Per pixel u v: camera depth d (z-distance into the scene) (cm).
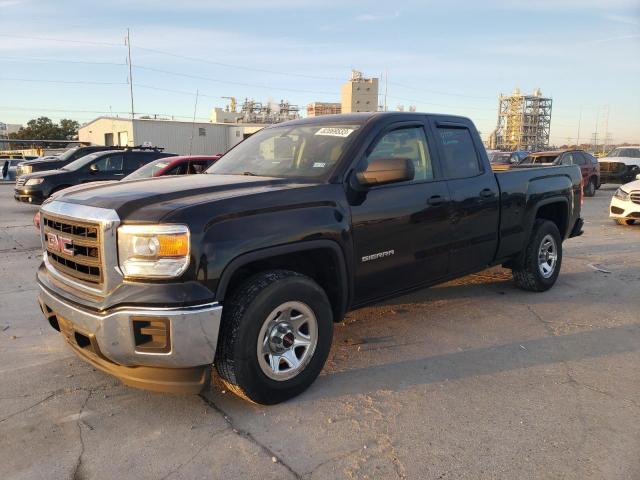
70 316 305
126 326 282
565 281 666
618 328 488
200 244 286
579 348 439
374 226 382
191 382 302
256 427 309
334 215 354
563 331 479
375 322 500
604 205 1703
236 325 306
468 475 266
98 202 308
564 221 632
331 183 362
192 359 288
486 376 383
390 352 427
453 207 450
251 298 310
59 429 305
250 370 312
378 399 346
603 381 376
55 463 272
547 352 430
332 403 339
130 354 286
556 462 277
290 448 288
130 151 1364
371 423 315
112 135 4497
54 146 5728
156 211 288
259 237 309
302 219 334
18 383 362
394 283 411
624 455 284
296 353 346
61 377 373
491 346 441
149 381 302
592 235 1061
